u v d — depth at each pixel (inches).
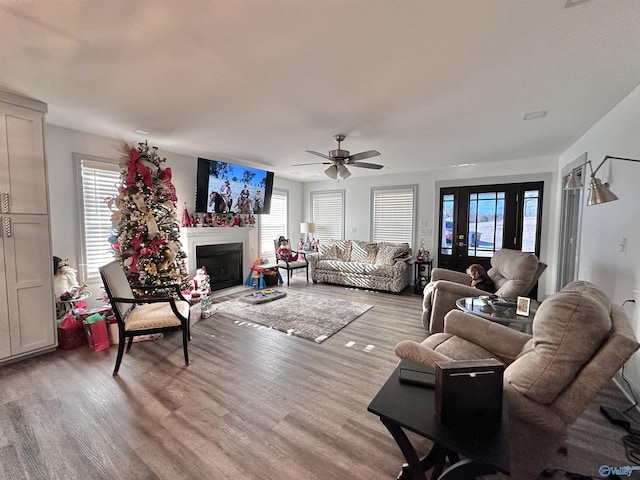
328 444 67.2
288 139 147.3
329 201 281.7
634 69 79.2
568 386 48.9
